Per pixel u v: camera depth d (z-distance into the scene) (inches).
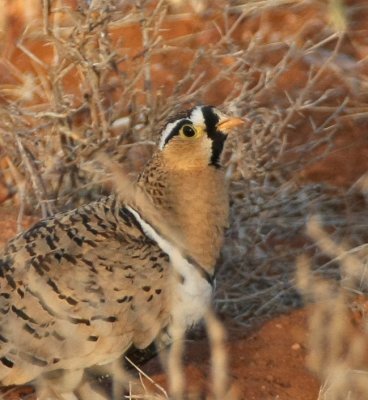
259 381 407.2
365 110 576.4
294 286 444.1
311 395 402.9
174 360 371.6
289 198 480.4
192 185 378.0
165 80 567.5
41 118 474.6
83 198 471.8
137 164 479.5
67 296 359.6
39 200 459.8
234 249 459.5
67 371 364.2
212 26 612.7
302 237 490.3
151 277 365.7
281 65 503.8
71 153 470.0
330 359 413.7
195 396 394.9
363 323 431.2
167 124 383.9
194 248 375.9
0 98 548.4
